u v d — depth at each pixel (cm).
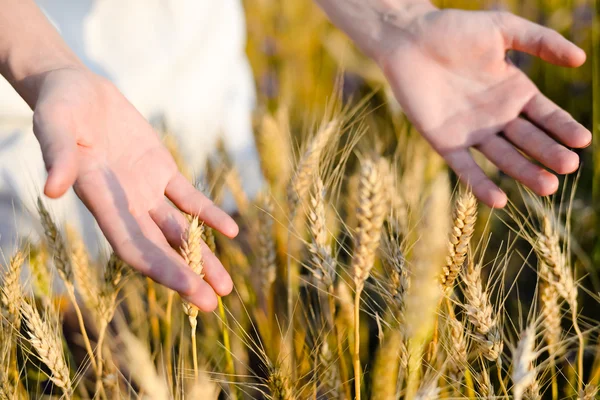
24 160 89
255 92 124
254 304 81
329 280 70
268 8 137
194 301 62
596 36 104
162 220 69
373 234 60
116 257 71
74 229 77
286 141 84
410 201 76
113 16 93
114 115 71
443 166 94
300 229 79
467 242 64
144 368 66
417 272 62
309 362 75
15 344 72
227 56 101
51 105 64
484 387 67
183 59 97
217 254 86
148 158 71
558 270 68
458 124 81
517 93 79
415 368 65
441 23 81
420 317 63
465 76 81
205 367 76
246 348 80
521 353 62
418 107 83
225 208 100
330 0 89
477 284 66
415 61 83
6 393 67
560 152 75
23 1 74
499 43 78
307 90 123
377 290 71
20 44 72
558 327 70
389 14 86
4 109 88
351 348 73
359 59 119
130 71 94
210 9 98
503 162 78
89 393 79
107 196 66
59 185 60
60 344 70
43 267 79
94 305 73
